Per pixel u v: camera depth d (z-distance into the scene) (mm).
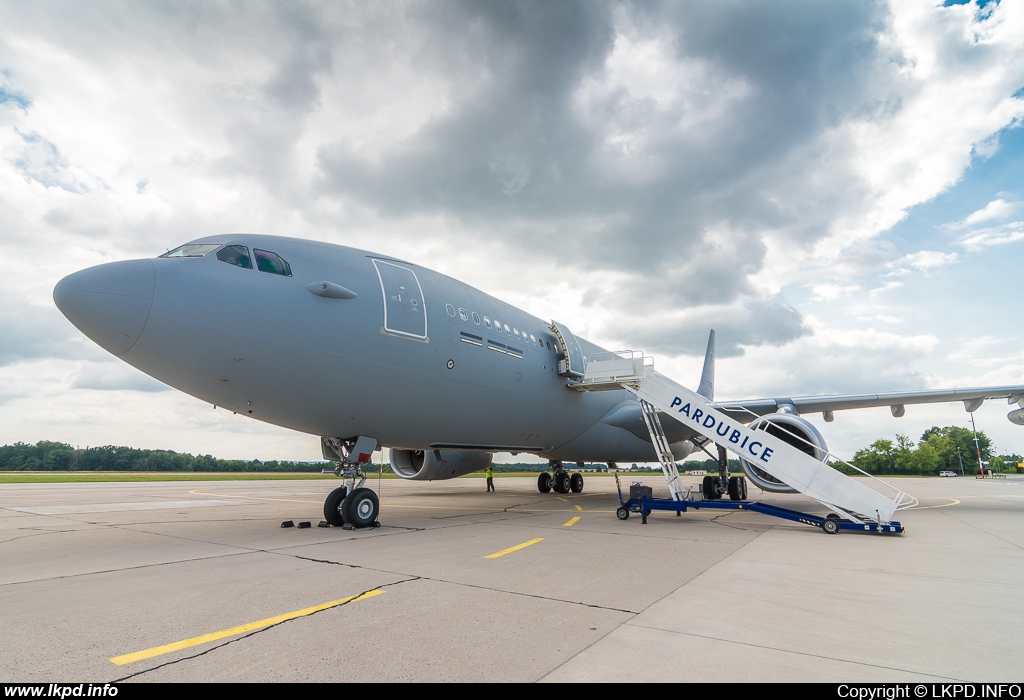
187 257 9469
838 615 4812
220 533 10328
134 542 9148
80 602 5227
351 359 10453
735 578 6352
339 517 11484
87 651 3902
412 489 31578
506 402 14484
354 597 5441
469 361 12922
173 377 9219
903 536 10117
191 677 3434
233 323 9062
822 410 17812
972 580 6227
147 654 3848
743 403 16344
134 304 8367
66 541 9273
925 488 37156
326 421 10969
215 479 43688
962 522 12508
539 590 5758
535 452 19828
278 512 14719
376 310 10891
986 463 125438
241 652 3895
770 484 12406
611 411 19969
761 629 4410
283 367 9688
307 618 4723
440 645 4047
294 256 10383
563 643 4094
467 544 8984
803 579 6305
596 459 21938
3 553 8078
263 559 7543
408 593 5613
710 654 3854
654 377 14172
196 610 4965
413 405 11977
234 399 9820
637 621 4637
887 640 4145
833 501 10711
